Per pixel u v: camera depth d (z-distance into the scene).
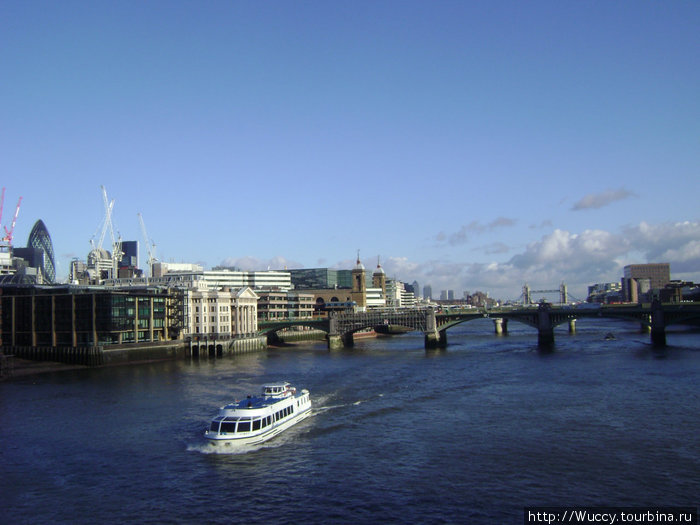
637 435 83.12
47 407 112.81
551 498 61.25
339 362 184.88
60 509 61.25
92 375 164.12
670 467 69.62
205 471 71.94
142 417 101.25
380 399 113.38
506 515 57.34
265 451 79.56
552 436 83.62
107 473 71.88
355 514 58.25
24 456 79.31
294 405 95.62
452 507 59.41
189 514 59.31
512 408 102.56
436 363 173.25
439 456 75.69
